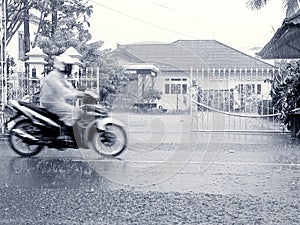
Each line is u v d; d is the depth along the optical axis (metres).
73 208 6.08
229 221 5.50
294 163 9.76
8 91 15.47
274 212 5.89
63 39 24.11
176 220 5.55
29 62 16.81
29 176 8.21
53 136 10.03
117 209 6.03
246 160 10.14
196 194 6.87
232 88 18.50
